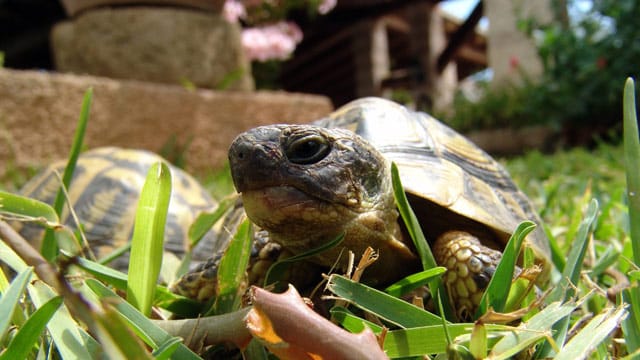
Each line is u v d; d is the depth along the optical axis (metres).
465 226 0.12
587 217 0.11
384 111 0.13
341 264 0.10
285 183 0.09
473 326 0.08
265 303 0.06
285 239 0.10
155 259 0.09
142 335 0.08
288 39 0.57
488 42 0.90
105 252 0.18
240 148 0.09
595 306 0.10
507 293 0.09
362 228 0.10
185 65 0.44
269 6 0.63
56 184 0.20
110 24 0.42
